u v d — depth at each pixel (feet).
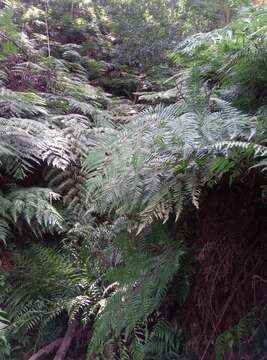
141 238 6.75
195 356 5.96
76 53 16.92
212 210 6.26
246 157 5.29
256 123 5.47
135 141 5.79
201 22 19.81
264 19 6.63
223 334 5.58
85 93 13.75
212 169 5.15
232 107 6.52
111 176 5.70
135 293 6.02
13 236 8.84
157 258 6.22
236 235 6.05
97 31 20.08
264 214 5.91
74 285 7.72
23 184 10.21
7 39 13.48
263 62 6.63
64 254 8.66
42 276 7.73
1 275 7.85
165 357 6.14
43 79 13.61
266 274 5.77
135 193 5.54
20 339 7.25
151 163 5.72
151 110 7.24
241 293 5.88
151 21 18.28
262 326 5.47
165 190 5.46
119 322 5.95
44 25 19.21
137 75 16.92
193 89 6.69
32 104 11.34
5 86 12.49
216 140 5.41
